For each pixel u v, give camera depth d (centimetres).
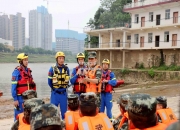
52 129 175
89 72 608
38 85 3066
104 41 3741
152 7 3108
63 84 593
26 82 568
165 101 398
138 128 219
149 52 3219
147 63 3244
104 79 683
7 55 11469
